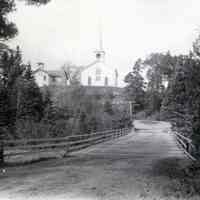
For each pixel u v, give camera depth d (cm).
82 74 8438
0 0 1562
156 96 9319
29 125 2353
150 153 2084
